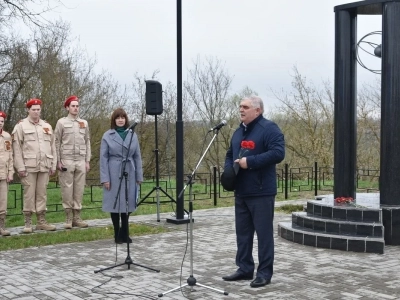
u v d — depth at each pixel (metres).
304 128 23.48
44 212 9.35
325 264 6.68
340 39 9.08
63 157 9.40
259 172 5.57
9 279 6.02
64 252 7.53
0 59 18.53
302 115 23.25
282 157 5.45
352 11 9.03
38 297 5.29
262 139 5.53
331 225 7.96
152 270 6.36
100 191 15.80
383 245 7.33
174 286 5.66
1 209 8.77
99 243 8.21
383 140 8.30
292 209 12.09
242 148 5.63
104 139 8.05
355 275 6.11
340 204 8.46
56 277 6.10
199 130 23.84
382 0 8.34
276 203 13.20
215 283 5.77
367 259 6.98
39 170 9.05
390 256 7.18
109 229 9.38
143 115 22.19
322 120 23.19
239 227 5.86
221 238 8.56
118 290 5.52
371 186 17.28
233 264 6.70
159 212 10.72
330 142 23.17
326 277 6.02
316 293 5.36
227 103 24.06
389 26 8.25
